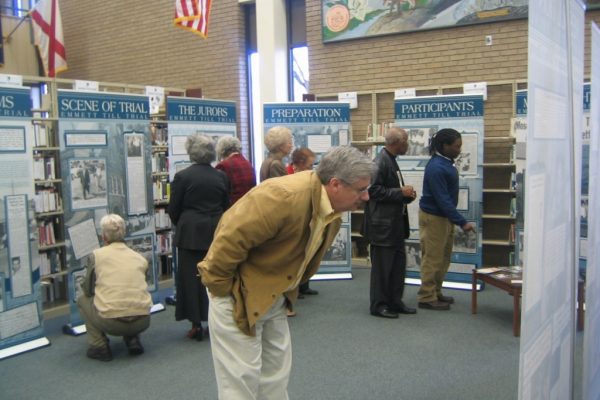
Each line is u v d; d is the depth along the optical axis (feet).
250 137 26.40
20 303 12.74
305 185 6.11
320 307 15.81
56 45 27.37
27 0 31.27
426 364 11.51
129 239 15.23
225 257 6.18
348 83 22.33
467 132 17.28
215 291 6.48
